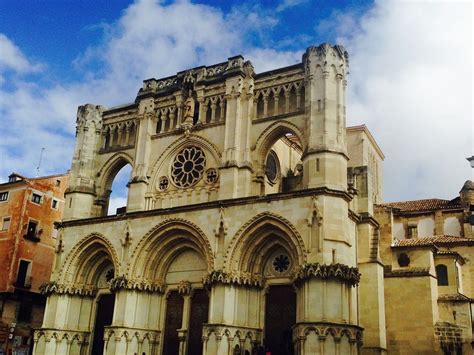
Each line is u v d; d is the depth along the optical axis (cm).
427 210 7475
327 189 4769
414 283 5688
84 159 6669
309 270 4534
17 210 7906
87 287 6100
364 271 5456
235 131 5603
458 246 6550
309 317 4456
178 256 5706
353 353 4378
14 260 7594
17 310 7531
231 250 5038
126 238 5712
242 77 5822
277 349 4900
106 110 6919
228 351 4722
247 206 5109
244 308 4956
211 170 5784
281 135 5612
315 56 5397
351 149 7044
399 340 5569
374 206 6331
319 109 5203
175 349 5425
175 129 6144
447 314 5794
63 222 6262
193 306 5450
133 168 6272
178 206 5669
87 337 5984
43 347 5828
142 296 5541
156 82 6550
